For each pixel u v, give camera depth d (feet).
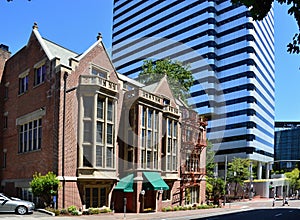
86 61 90.02
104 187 91.76
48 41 98.48
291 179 300.61
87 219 73.46
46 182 79.56
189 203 123.44
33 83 96.99
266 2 15.39
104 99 89.71
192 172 118.32
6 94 112.27
